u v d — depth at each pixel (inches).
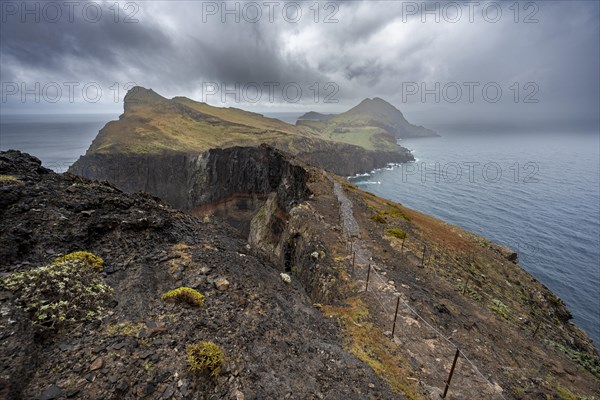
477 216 4507.9
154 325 338.0
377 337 543.2
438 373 478.3
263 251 713.0
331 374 378.3
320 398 330.0
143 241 516.7
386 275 851.4
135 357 287.9
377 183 7411.4
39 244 414.3
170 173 6417.3
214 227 715.4
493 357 559.8
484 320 733.9
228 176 5290.4
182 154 6658.5
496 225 4111.7
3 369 225.1
